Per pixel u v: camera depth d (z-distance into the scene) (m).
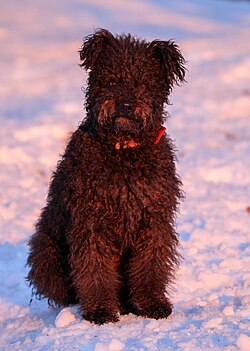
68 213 8.59
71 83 30.08
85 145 8.44
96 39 8.51
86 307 8.50
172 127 21.52
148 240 8.52
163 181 8.38
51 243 9.06
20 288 10.17
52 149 18.66
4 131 20.39
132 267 8.66
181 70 8.66
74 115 22.88
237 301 9.09
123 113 8.11
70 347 7.65
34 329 8.70
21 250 11.44
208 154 18.28
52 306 9.36
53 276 9.05
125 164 8.28
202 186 15.14
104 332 8.00
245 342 7.38
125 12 60.88
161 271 8.62
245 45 36.75
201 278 9.91
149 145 8.42
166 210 8.48
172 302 9.16
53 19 55.38
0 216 13.21
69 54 39.78
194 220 12.56
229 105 24.23
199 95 25.88
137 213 8.34
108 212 8.32
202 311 8.58
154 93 8.41
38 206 14.00
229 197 14.31
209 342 7.55
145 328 8.09
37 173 16.69
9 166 17.03
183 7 68.50
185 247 11.03
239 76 28.98
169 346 7.51
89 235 8.36
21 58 38.38
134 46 8.52
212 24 56.41
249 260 10.52
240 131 21.28
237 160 17.38
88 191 8.28
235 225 12.30
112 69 8.33
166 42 8.61
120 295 8.91
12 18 54.50
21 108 24.98
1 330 8.86
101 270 8.45
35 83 30.88
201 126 21.73
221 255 10.78
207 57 33.81
